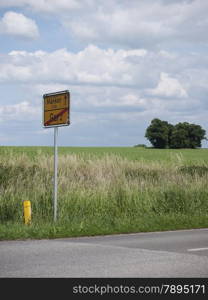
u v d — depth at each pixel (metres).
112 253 9.05
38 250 9.35
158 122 112.75
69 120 12.52
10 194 15.05
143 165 24.45
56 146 13.39
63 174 20.09
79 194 15.59
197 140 112.94
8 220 13.36
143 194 16.41
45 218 13.79
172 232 12.30
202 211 15.84
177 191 16.62
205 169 25.06
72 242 10.41
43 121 13.70
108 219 13.97
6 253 9.02
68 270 7.65
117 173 21.20
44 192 15.15
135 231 12.34
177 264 8.13
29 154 26.95
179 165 26.06
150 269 7.77
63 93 12.75
